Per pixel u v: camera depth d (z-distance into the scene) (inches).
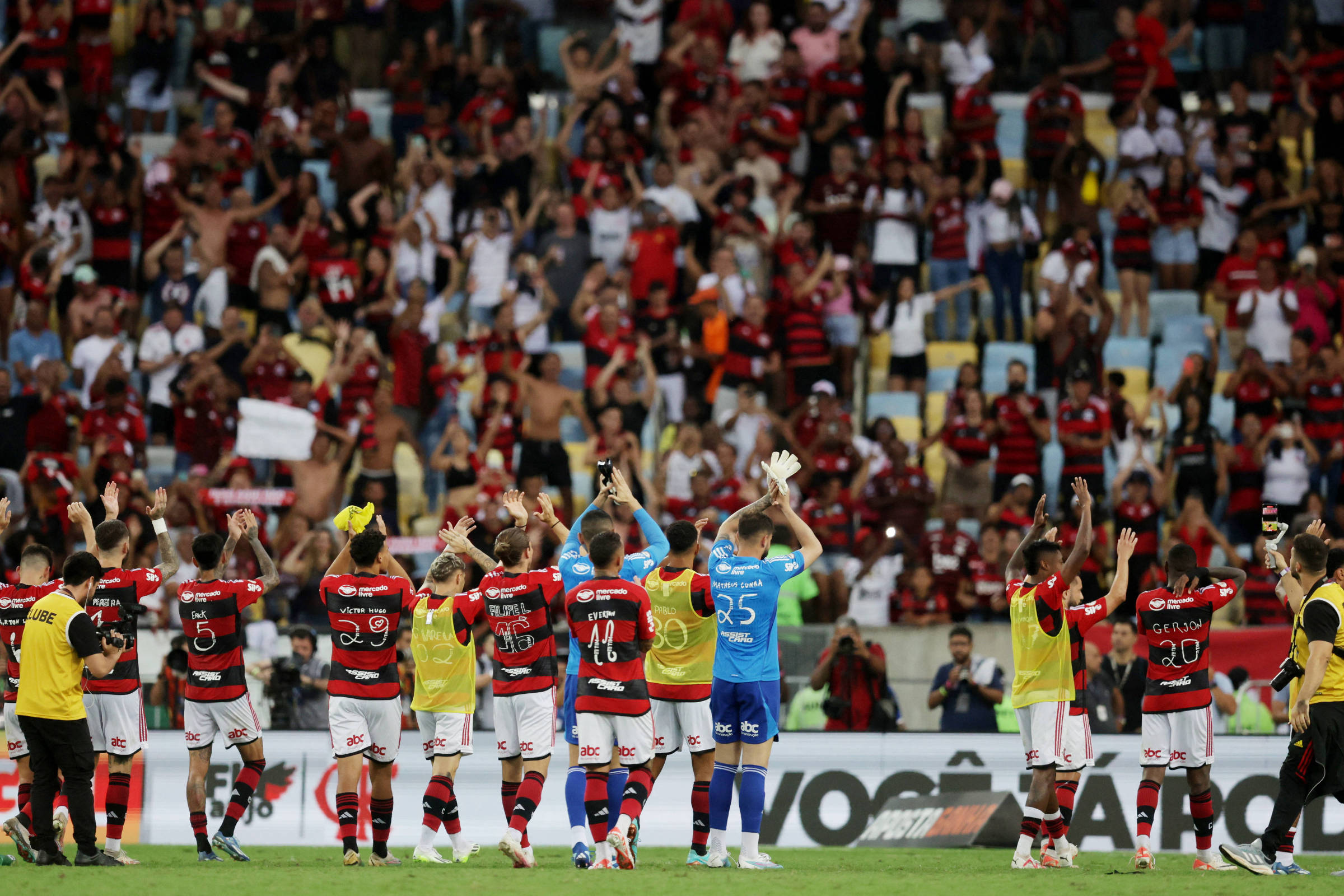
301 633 1809.8
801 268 2600.9
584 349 2667.3
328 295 2704.2
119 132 2918.3
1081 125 2866.6
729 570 1221.1
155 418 2578.7
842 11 3105.3
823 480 2348.7
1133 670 1771.7
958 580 2182.6
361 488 2372.0
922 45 3056.1
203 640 1314.0
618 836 1139.3
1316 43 3043.8
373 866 1238.9
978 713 1784.0
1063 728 1323.8
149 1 3117.6
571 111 3014.3
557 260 2758.4
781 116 2957.7
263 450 2413.9
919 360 2655.0
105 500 1357.0
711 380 2598.4
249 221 2785.4
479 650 1861.5
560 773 1738.4
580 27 3319.4
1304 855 1608.0
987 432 2411.4
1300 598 1251.2
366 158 2876.5
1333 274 2768.2
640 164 2938.0
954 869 1272.1
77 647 1192.2
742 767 1250.0
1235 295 2728.8
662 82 3038.9
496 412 2447.1
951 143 2854.3
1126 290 2765.7
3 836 1596.9
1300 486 2379.4
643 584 1217.4
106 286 2810.0
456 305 2817.4
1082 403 2374.5
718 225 2797.7
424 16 3198.8
